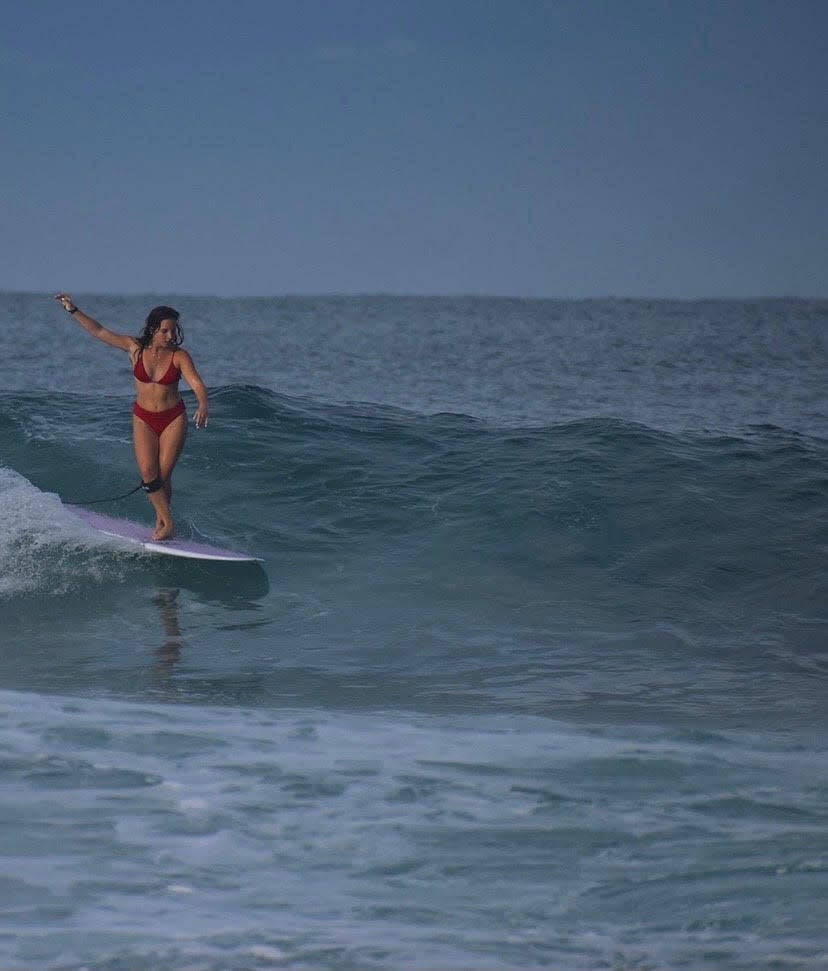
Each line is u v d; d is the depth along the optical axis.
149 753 5.37
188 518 10.85
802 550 10.37
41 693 6.79
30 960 3.59
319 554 10.16
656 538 10.53
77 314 9.70
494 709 6.61
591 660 7.80
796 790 5.09
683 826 4.67
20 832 4.48
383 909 3.99
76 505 10.98
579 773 5.26
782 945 3.75
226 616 8.73
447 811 4.79
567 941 3.79
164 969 3.55
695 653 8.01
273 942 3.73
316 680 7.27
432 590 9.41
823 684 7.32
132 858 4.30
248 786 5.00
